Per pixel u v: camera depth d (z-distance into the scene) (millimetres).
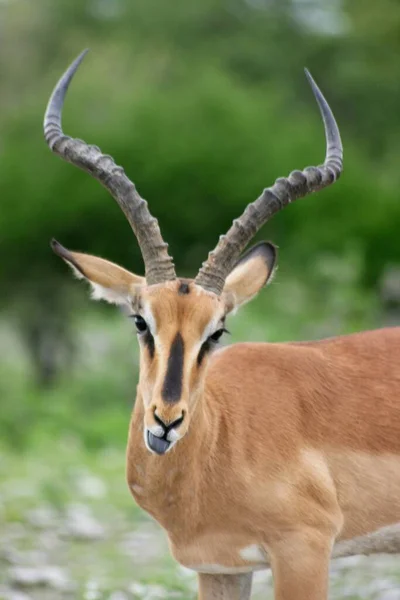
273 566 10102
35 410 31203
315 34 79625
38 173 50250
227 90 52062
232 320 34469
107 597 13727
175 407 9281
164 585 14102
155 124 50094
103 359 41781
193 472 10055
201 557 10281
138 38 76500
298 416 10422
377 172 60594
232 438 10172
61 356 49438
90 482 21219
